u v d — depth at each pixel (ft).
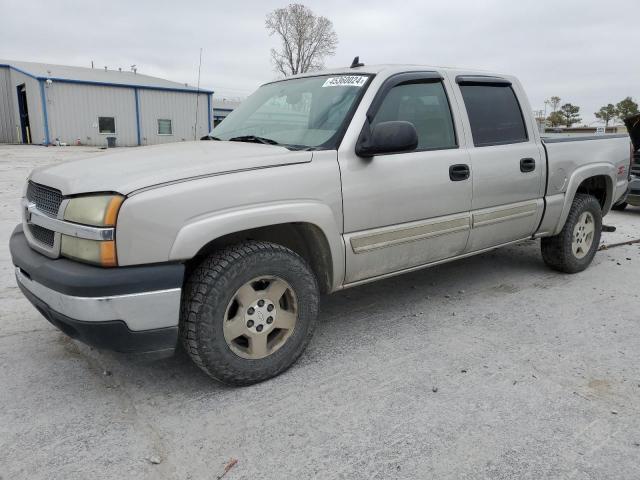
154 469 7.68
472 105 13.65
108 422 8.82
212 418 8.96
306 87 12.88
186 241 8.69
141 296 8.48
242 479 7.48
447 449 8.16
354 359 11.19
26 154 74.28
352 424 8.80
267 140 11.49
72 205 8.73
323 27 168.55
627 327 13.04
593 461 7.90
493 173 13.55
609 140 17.90
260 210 9.46
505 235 14.52
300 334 10.43
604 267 18.48
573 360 11.21
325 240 10.61
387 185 11.32
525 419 8.97
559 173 15.65
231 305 9.64
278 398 9.61
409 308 14.23
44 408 9.20
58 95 100.58
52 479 7.43
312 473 7.61
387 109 11.71
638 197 28.94
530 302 14.75
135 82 115.14
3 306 13.89
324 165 10.42
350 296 15.19
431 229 12.38
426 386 10.06
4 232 22.30
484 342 12.09
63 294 8.45
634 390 9.96
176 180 8.79
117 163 9.83
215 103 137.49
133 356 8.93
